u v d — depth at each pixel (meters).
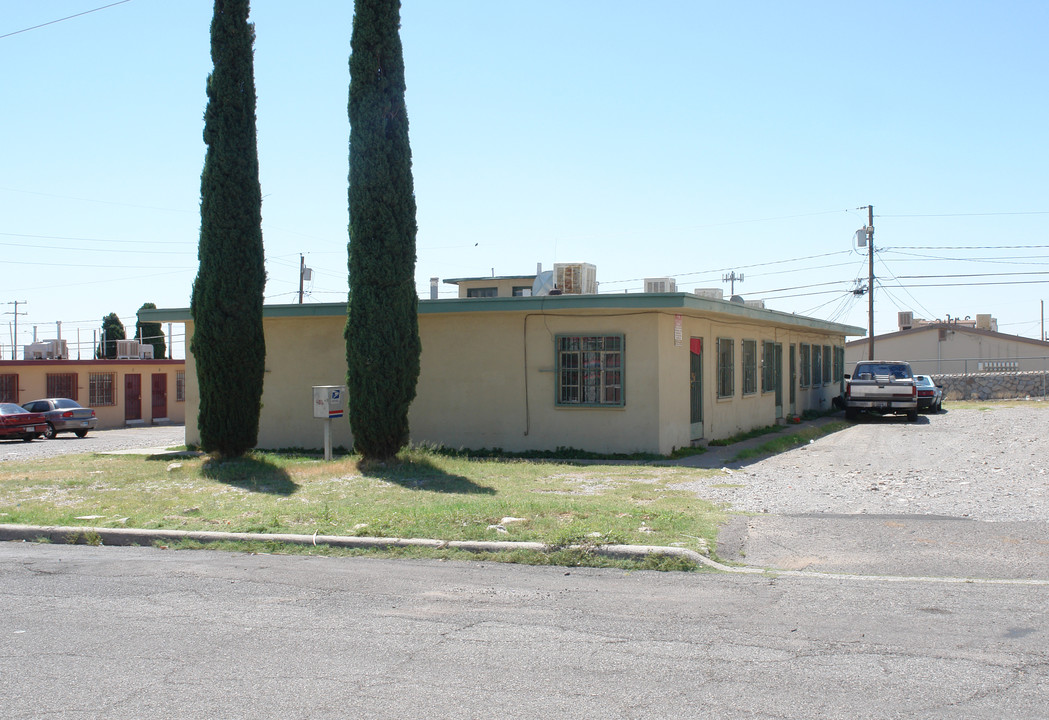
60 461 16.94
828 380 31.97
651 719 4.30
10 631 5.91
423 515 9.44
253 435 15.30
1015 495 10.86
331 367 18.20
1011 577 7.10
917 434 21.20
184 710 4.48
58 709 4.51
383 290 14.02
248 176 15.02
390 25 13.92
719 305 16.66
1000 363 47.38
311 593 6.89
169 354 43.06
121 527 9.44
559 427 16.62
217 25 14.72
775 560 7.79
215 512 10.26
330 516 9.67
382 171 13.88
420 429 17.52
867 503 10.43
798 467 14.46
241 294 14.93
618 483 12.33
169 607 6.50
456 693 4.68
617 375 16.30
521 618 6.12
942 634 5.61
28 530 9.45
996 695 4.56
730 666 5.05
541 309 16.19
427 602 6.59
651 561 7.70
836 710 4.38
